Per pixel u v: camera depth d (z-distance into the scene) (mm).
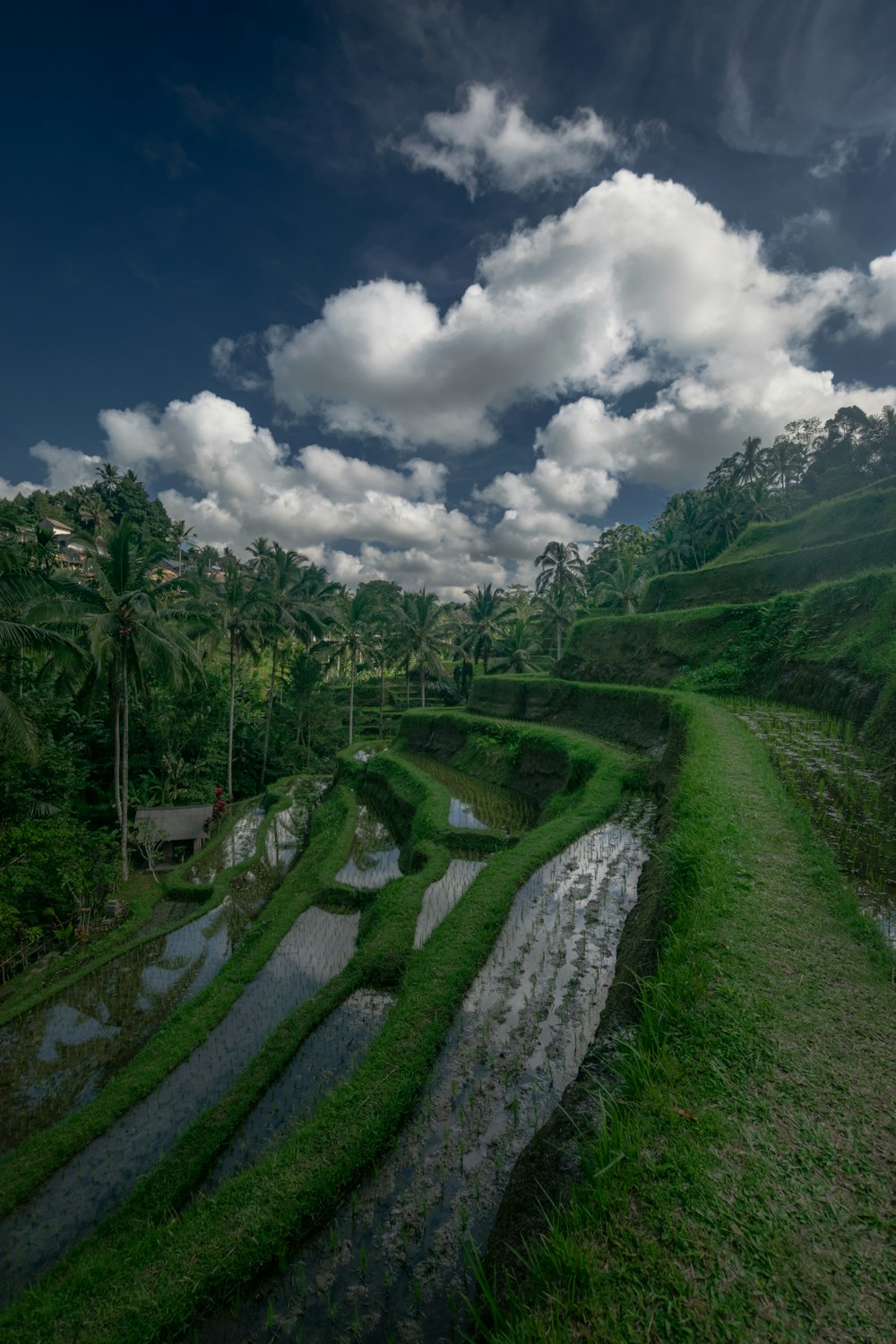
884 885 8078
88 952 18469
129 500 87312
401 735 44094
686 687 25234
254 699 52531
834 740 14891
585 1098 5977
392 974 12258
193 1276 5730
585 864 14820
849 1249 3447
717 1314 3182
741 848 8992
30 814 21625
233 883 23266
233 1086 9789
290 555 44688
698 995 5824
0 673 24094
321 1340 5168
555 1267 3654
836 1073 4770
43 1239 8320
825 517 31656
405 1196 6398
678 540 58875
